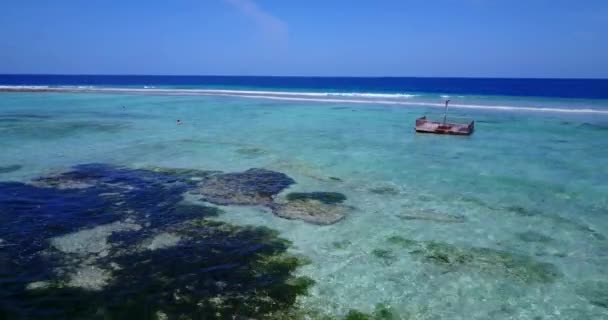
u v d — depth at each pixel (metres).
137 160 19.23
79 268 9.21
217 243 10.64
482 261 9.83
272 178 16.41
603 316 7.71
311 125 30.31
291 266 9.52
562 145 22.91
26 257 9.66
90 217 12.20
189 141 24.06
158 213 12.61
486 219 12.44
